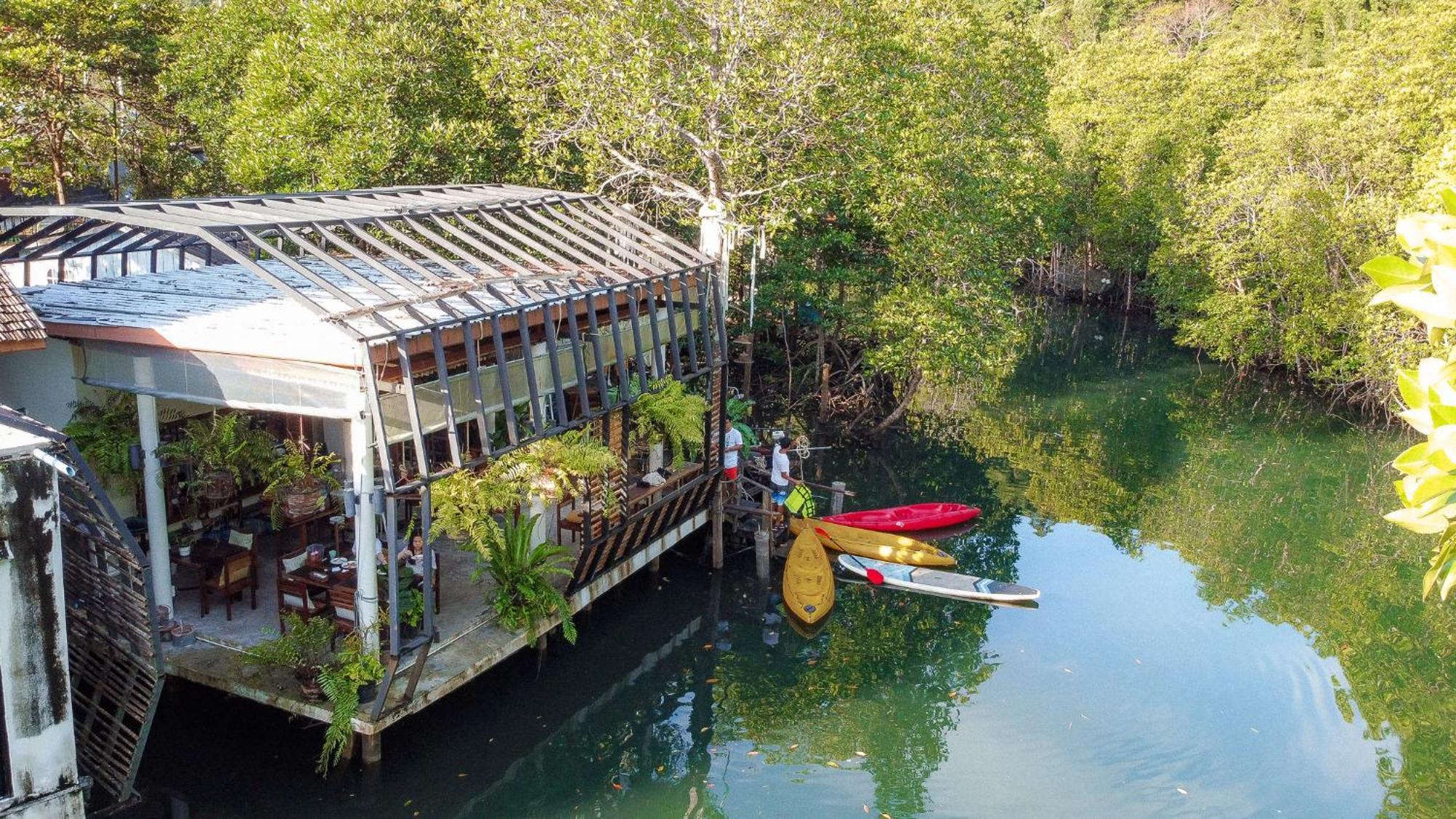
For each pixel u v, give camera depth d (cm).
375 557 1184
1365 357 3319
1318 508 2520
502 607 1405
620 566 1698
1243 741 1441
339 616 1270
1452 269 281
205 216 1330
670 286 1716
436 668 1298
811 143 2447
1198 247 3919
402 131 2255
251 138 2236
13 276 1953
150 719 1070
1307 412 3512
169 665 1242
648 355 1839
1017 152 3167
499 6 2300
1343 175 3497
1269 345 3775
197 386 1223
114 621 1070
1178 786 1323
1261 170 3662
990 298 2650
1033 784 1329
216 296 1381
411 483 1148
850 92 2348
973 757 1391
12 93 2436
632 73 2233
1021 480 2672
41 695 962
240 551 1339
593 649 1645
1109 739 1441
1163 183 4472
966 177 2642
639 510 1666
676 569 1967
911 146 2458
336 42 2238
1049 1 7906
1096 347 4553
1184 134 4666
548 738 1409
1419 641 1784
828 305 2761
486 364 1397
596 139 2319
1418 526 310
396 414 1195
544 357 1518
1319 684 1617
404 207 1591
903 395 3222
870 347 3003
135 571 1021
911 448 2911
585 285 1498
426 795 1259
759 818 1256
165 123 2878
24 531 933
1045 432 3159
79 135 2767
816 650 1700
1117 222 4825
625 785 1328
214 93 2641
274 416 1567
